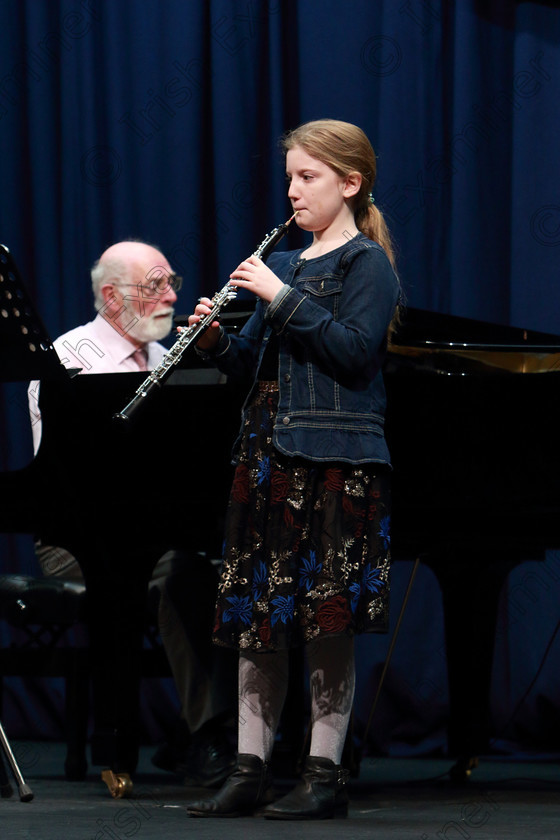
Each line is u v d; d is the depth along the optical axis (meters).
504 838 6.81
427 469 8.91
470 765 10.87
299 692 10.02
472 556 11.17
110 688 8.94
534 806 8.77
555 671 13.28
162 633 9.74
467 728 10.96
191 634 9.67
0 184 15.48
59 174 15.27
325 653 7.55
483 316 13.99
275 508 7.45
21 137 15.54
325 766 7.54
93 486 9.00
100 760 8.88
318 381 7.49
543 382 8.77
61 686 14.42
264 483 7.53
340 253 7.70
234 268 14.38
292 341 7.57
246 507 7.64
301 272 7.80
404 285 13.89
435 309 14.12
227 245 14.41
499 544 10.16
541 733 13.37
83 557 9.09
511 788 10.38
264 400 7.71
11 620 10.51
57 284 15.20
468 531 9.56
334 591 7.25
